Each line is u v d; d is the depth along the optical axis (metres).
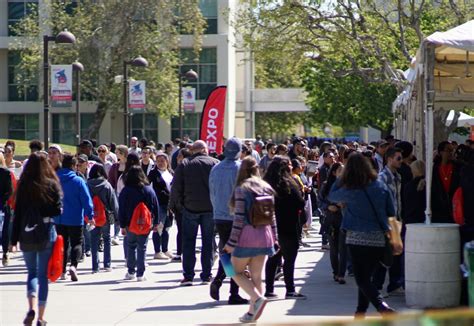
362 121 65.00
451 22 41.78
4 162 21.06
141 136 77.19
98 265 20.41
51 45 64.44
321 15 41.50
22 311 15.27
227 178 15.86
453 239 14.68
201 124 29.03
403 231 15.94
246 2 45.44
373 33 40.97
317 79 64.81
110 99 65.06
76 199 18.56
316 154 31.02
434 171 15.83
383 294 16.48
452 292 14.67
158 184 22.45
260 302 13.20
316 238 28.22
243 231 13.20
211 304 15.92
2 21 76.44
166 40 64.81
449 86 21.11
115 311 15.24
